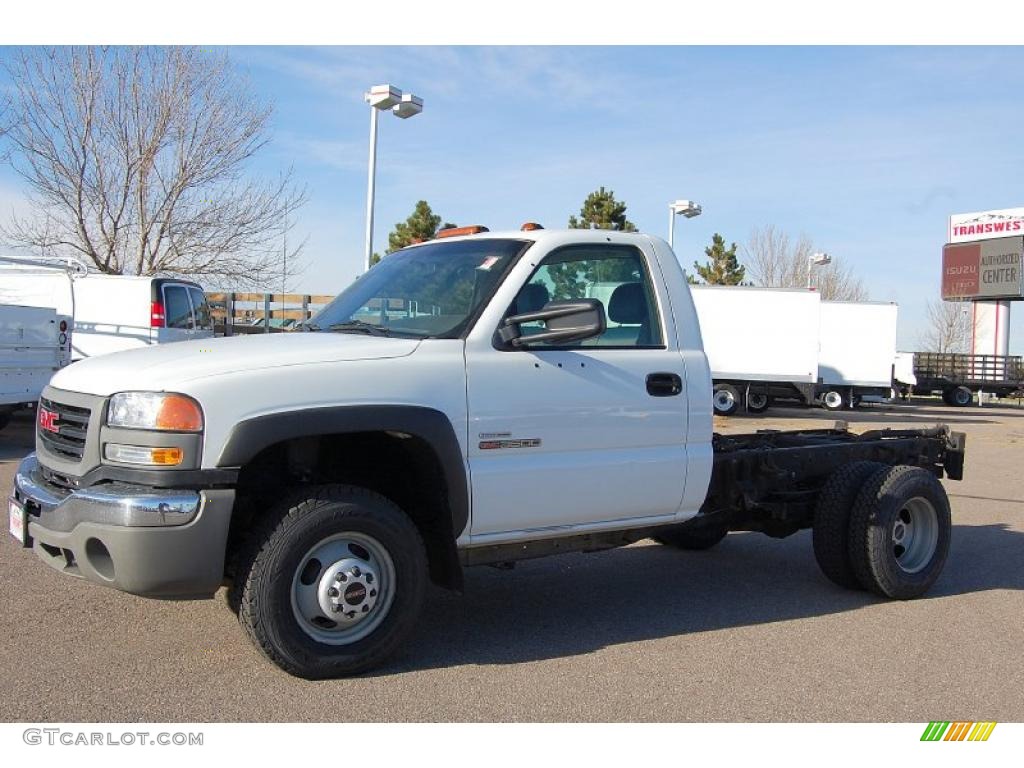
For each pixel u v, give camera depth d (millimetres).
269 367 3986
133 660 4340
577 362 4762
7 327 10773
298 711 3834
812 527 6461
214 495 3803
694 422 5207
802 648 4973
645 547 7633
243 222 22984
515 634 5062
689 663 4656
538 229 5082
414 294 4848
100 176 21656
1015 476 13281
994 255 43281
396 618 4258
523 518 4621
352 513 4098
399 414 4145
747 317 24156
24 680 4070
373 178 16891
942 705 4191
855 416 27469
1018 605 6027
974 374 39062
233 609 4434
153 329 14312
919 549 6223
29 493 4195
